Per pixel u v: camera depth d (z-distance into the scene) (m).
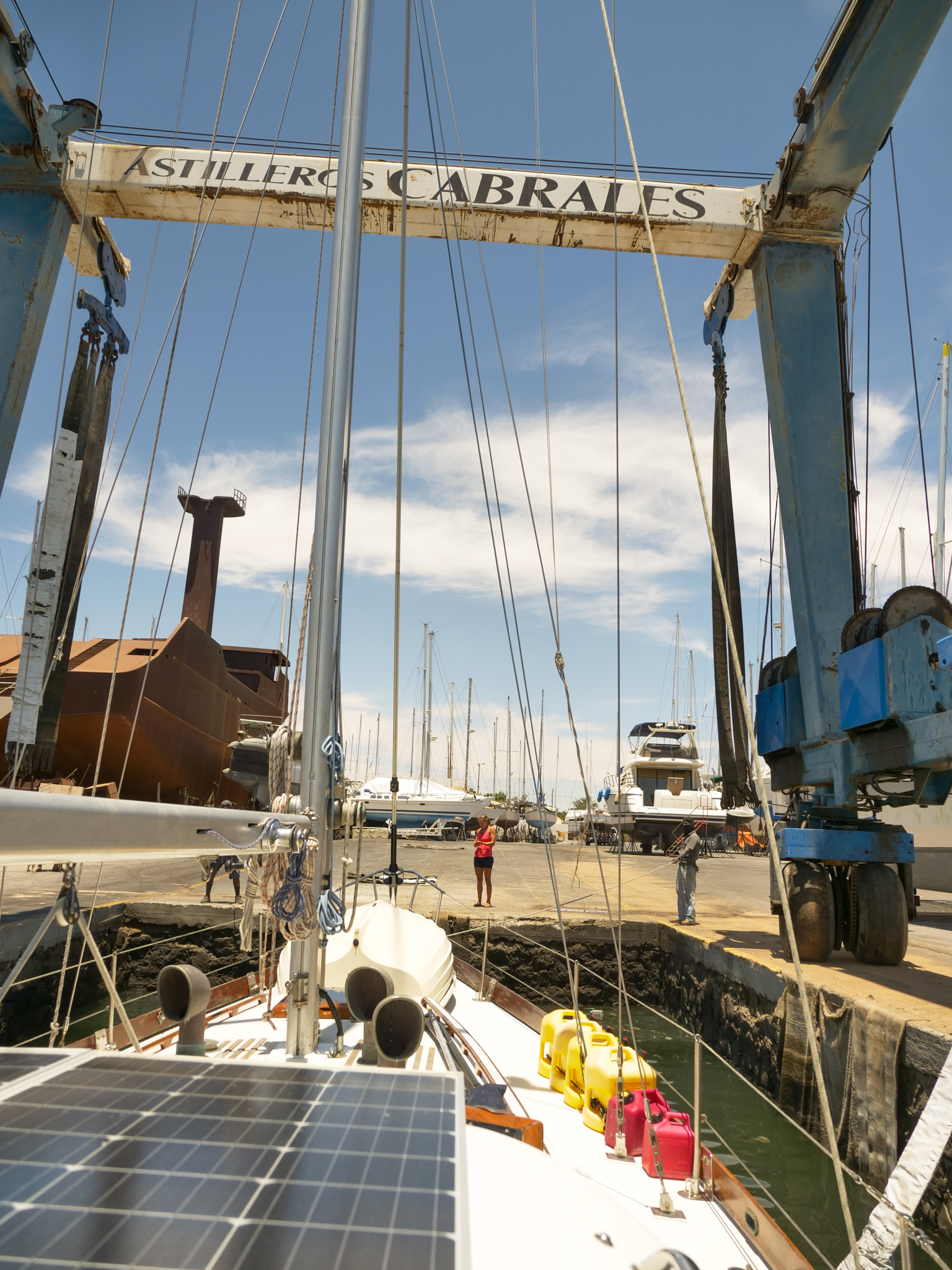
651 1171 3.11
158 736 21.84
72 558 10.30
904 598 7.88
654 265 2.72
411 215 11.52
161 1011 2.73
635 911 14.30
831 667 9.97
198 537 32.47
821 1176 6.58
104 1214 0.93
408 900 14.01
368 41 3.41
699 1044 3.27
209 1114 1.28
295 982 2.88
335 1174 1.07
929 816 18.83
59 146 11.31
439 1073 1.54
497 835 41.62
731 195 11.48
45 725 9.74
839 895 9.56
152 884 15.45
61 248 11.63
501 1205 1.42
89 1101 1.31
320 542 3.03
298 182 11.41
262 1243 0.88
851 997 7.18
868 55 9.19
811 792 10.77
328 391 3.13
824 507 10.54
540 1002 12.31
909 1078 6.24
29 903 11.16
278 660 34.25
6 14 9.95
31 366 11.20
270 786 3.65
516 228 11.66
